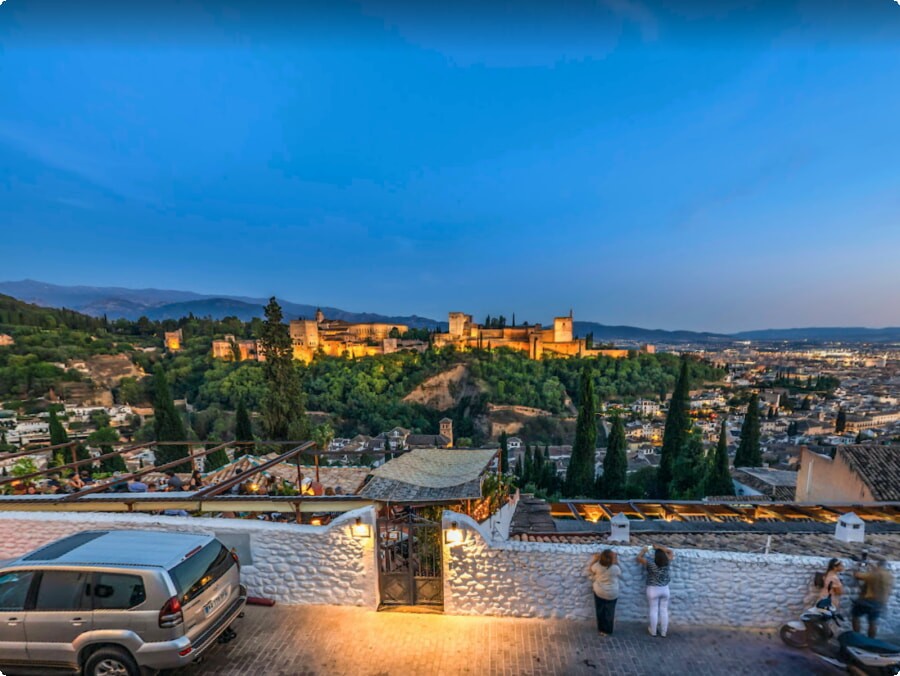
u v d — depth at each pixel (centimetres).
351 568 696
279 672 557
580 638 623
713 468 2778
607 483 3238
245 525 707
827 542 967
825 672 553
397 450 1162
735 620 645
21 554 715
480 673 556
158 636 483
